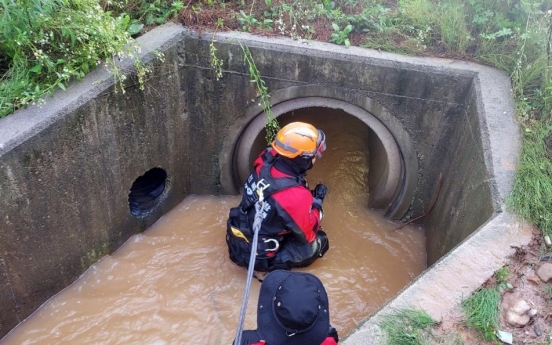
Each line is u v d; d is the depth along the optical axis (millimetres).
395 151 4188
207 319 3533
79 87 3230
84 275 3740
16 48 3145
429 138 4066
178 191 4402
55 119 3051
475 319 2371
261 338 2146
